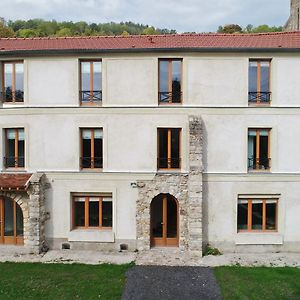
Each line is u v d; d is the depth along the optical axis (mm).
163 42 19172
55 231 18500
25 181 17750
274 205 18391
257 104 18172
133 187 18156
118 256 17391
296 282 14195
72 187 18375
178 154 18328
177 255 17391
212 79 17969
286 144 18016
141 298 12867
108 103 18188
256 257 17328
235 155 18031
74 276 14820
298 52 17703
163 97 18266
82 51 17859
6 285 13898
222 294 13188
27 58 18359
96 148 18594
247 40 19203
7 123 18641
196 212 17156
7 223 18812
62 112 18344
